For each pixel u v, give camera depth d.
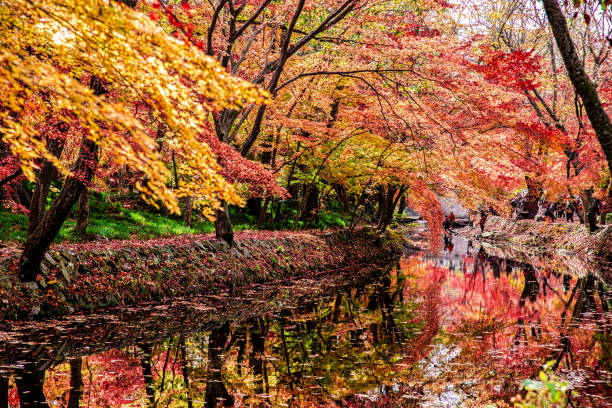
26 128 3.66
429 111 12.36
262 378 6.18
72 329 8.06
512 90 14.64
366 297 12.56
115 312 9.48
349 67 14.15
